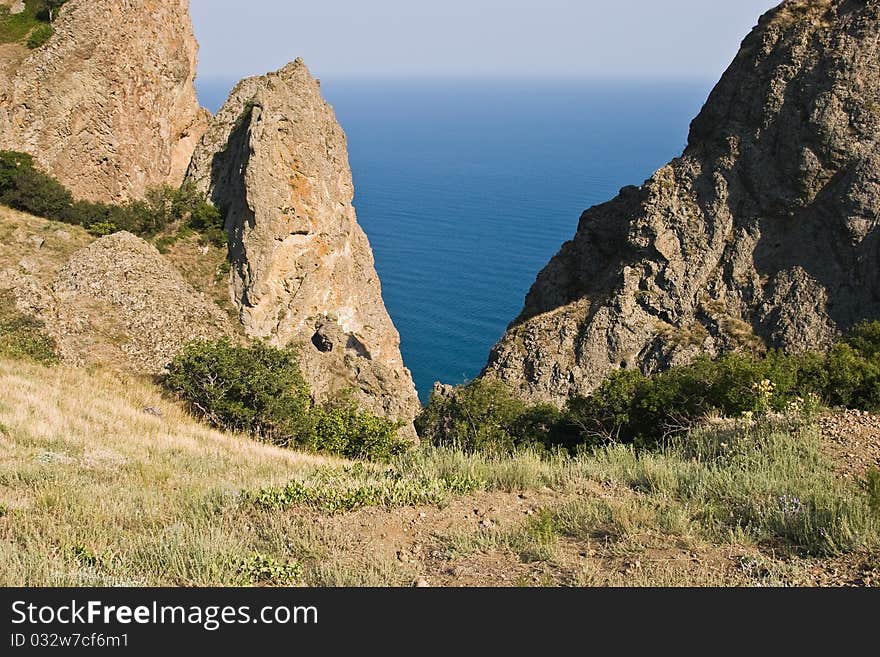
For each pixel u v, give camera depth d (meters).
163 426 23.53
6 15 57.47
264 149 50.78
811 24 49.16
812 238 47.47
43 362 28.83
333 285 55.66
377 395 46.19
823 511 10.05
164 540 10.30
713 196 49.84
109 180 57.47
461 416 30.52
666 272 49.41
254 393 28.34
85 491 12.73
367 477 14.42
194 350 29.50
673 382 23.19
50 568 9.21
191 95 68.38
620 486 12.93
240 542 10.25
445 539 10.48
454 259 135.88
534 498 12.44
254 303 50.94
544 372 50.00
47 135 54.56
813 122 46.91
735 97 51.03
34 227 46.56
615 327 49.44
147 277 37.22
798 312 46.56
